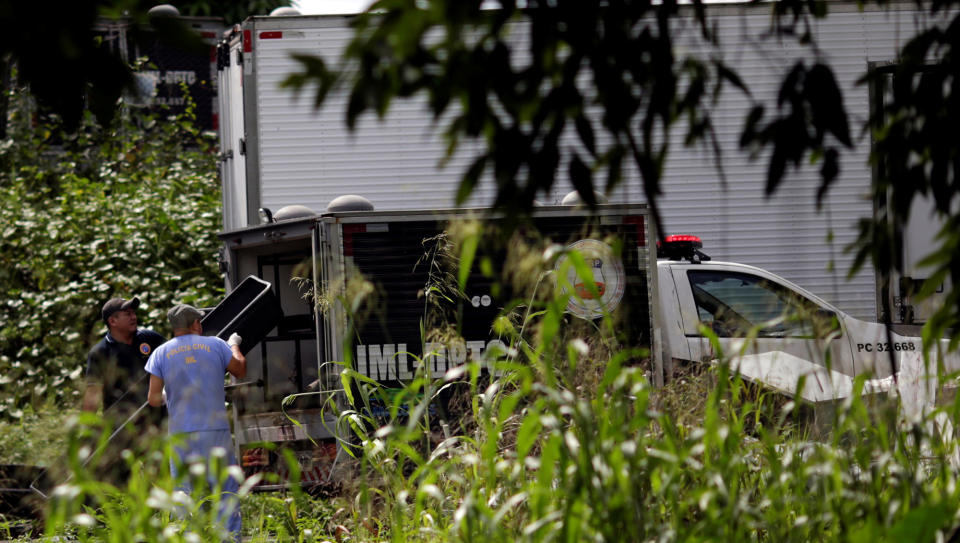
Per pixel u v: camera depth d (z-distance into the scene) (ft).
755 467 29.32
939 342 25.94
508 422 33.32
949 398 31.91
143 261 105.19
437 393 36.52
